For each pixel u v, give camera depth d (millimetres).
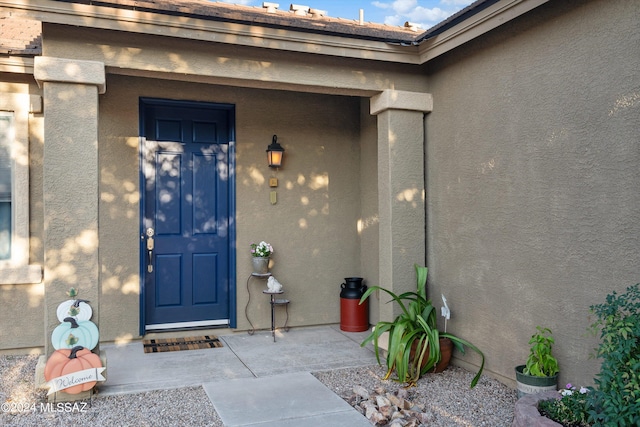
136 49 4281
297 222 6305
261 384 4301
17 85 5281
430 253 5184
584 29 3541
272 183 6145
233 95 6023
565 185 3682
